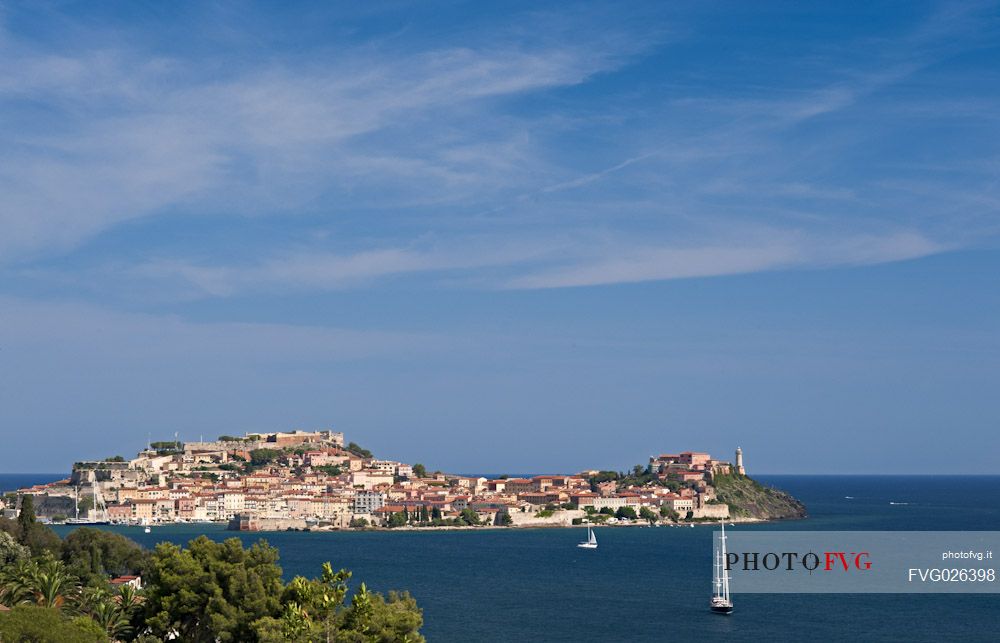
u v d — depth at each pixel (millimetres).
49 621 143875
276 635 147750
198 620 169625
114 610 178125
